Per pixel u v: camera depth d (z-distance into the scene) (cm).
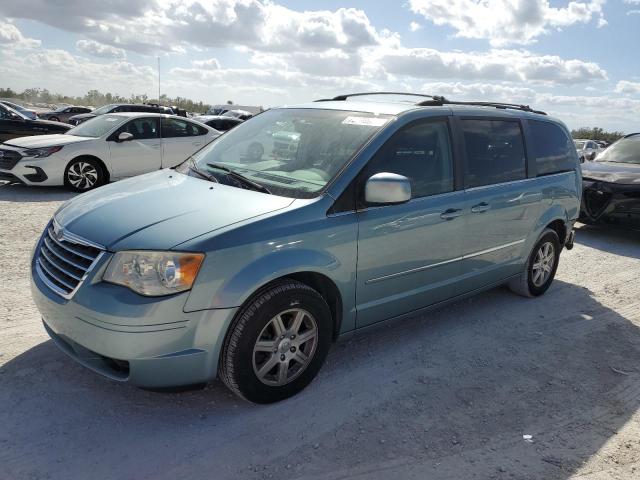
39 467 261
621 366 418
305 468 275
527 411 343
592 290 601
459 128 432
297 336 328
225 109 3616
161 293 277
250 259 297
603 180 830
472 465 286
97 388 330
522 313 514
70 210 345
